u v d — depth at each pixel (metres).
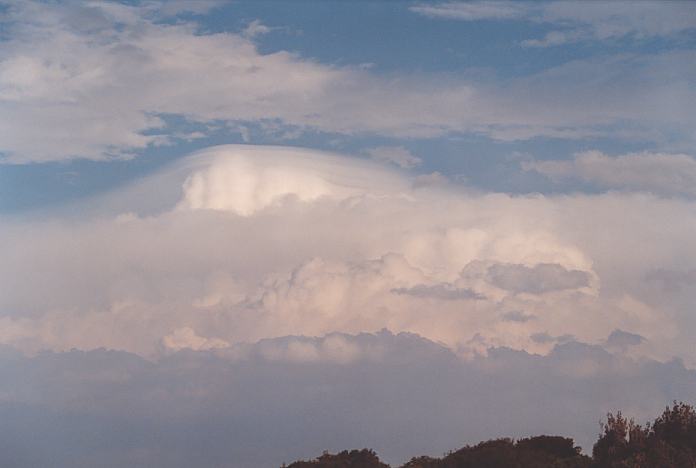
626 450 56.28
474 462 59.97
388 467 65.19
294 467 64.31
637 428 57.78
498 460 59.38
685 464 53.09
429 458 64.38
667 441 56.59
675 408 58.59
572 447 63.62
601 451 57.81
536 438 64.50
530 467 58.84
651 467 53.22
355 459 65.62
